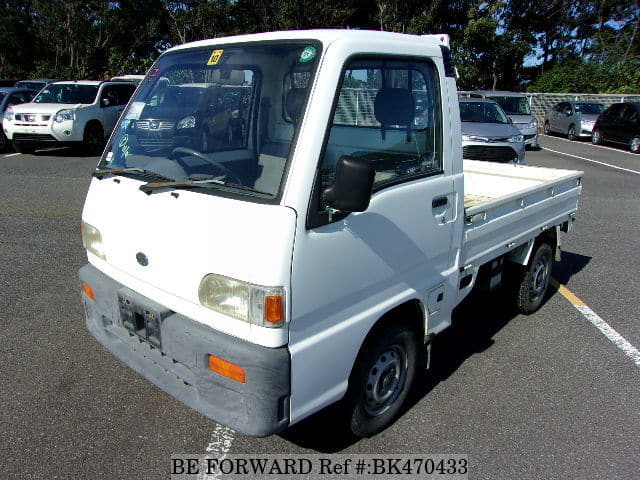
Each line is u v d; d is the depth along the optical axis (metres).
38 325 4.46
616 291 5.72
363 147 2.68
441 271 3.33
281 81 2.55
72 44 30.27
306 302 2.39
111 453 3.02
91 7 30.00
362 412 3.05
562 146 18.97
